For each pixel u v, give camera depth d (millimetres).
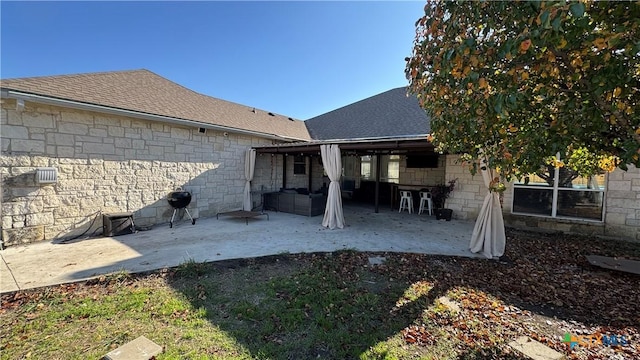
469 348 2412
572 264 4605
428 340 2520
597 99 1747
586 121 1859
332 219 7012
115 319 2752
